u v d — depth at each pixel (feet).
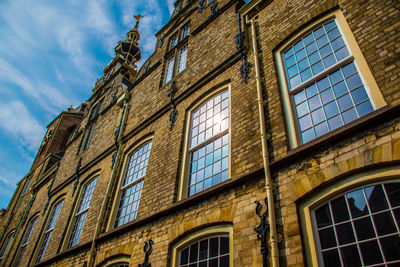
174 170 25.50
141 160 32.45
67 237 37.11
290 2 25.12
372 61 16.25
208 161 23.80
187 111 29.50
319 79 19.34
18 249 49.60
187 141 27.07
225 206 18.74
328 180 14.52
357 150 14.34
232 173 19.90
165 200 24.11
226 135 23.47
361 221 12.90
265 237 15.31
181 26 43.16
